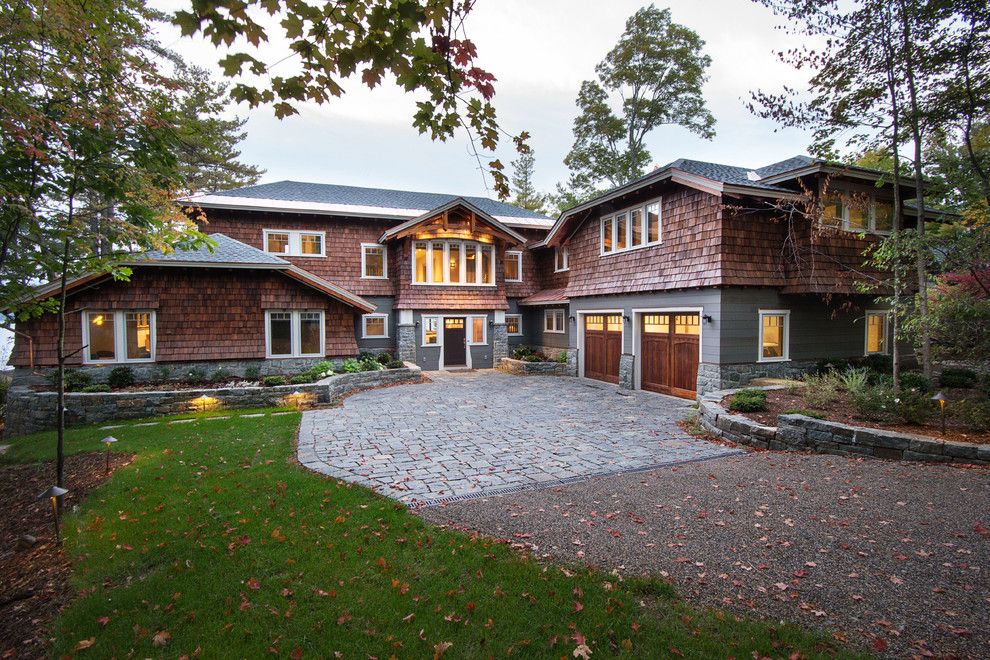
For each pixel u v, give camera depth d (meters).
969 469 5.70
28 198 5.29
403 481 6.26
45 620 3.54
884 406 7.38
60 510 5.55
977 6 7.41
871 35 8.13
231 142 26.50
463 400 13.02
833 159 9.70
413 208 22.28
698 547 4.27
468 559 4.10
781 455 7.07
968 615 3.19
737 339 11.98
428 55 2.79
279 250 19.20
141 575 4.04
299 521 4.91
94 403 10.94
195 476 6.41
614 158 28.42
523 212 26.22
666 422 10.11
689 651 2.96
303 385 12.32
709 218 12.04
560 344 21.02
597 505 5.33
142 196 6.20
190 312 14.20
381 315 20.59
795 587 3.61
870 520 4.59
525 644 3.06
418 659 2.96
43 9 4.66
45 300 7.65
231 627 3.28
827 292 11.64
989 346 8.71
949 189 10.03
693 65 24.67
